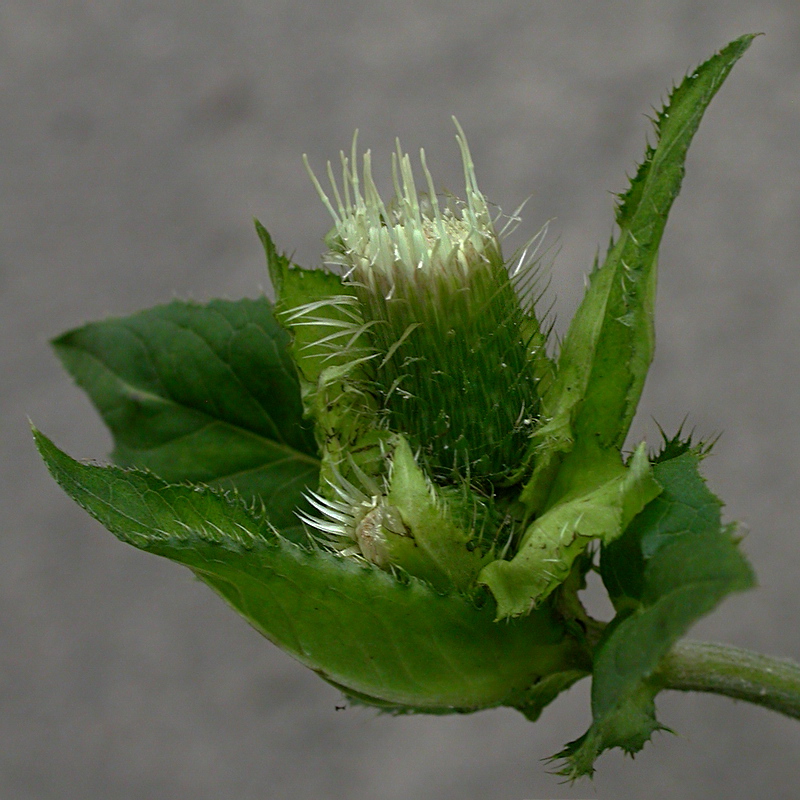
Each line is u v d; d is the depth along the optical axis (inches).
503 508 9.3
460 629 9.0
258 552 8.9
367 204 9.4
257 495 10.6
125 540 8.9
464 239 9.4
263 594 9.0
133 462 10.8
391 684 9.1
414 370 9.4
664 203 9.0
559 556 8.9
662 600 8.5
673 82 9.1
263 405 10.7
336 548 9.3
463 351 9.3
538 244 9.5
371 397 9.5
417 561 9.1
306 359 9.6
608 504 8.9
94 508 9.0
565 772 8.9
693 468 8.9
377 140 21.9
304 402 9.5
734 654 9.0
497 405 9.3
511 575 8.9
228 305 10.8
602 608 15.8
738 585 8.1
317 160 22.1
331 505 9.3
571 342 9.3
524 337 9.5
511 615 8.9
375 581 8.9
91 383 10.9
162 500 9.1
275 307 9.6
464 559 9.0
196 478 10.7
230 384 10.7
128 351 10.9
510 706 9.3
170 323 10.9
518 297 9.5
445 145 21.6
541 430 9.1
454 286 9.3
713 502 8.8
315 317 9.6
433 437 9.4
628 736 9.0
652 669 8.4
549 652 9.2
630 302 9.0
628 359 9.1
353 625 9.0
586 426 9.1
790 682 9.0
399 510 9.0
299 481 10.6
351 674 9.1
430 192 9.4
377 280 9.4
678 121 9.0
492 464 9.3
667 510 8.8
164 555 8.9
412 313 9.3
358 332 9.4
